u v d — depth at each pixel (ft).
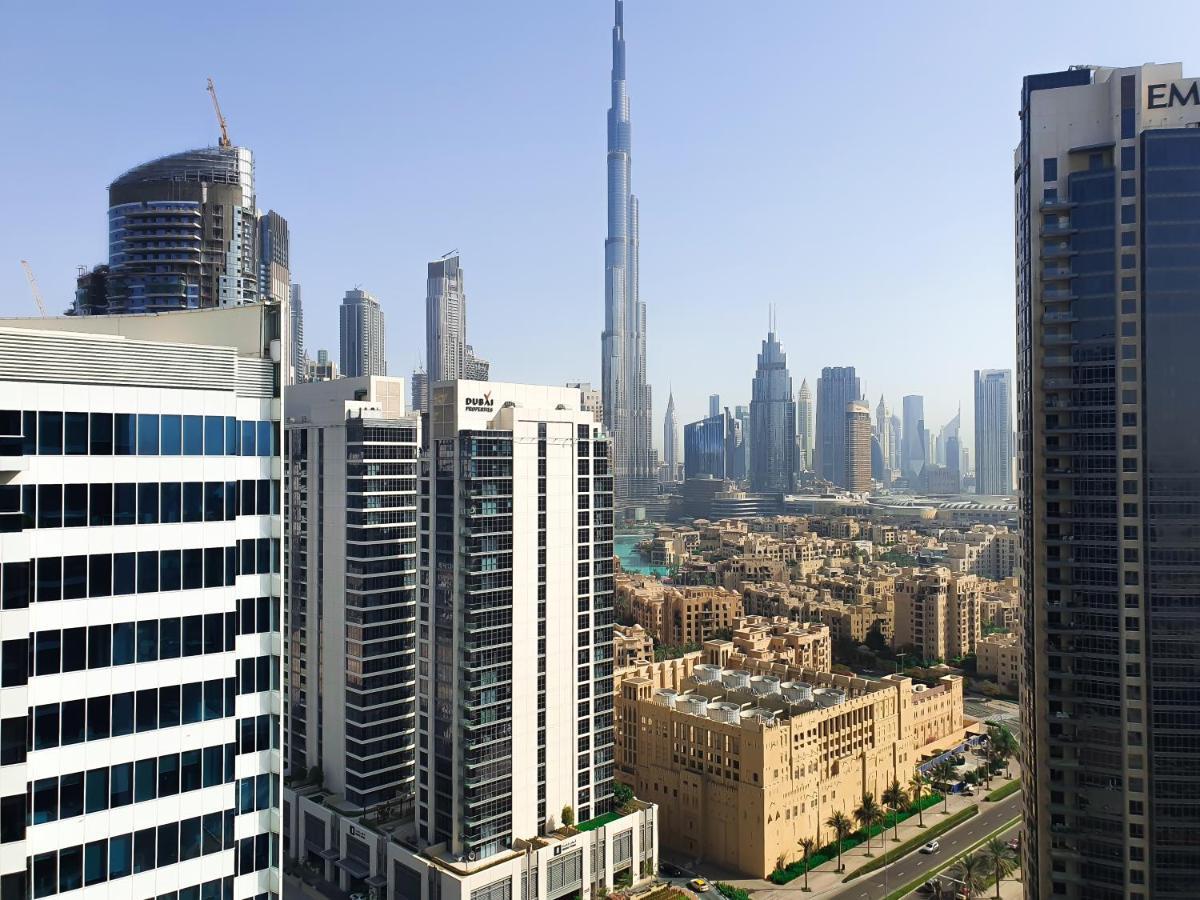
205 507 214.28
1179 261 386.11
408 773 545.85
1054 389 407.64
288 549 588.91
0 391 185.26
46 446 191.01
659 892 509.35
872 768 632.38
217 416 217.36
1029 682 418.72
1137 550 387.96
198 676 211.82
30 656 187.32
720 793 572.51
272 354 231.91
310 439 567.18
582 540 516.73
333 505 548.72
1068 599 401.70
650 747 624.59
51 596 190.80
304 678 576.61
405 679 545.03
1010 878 551.59
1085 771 391.24
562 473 506.07
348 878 505.66
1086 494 398.62
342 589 541.34
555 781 499.51
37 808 188.24
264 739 226.79
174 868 207.31
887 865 565.12
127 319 250.37
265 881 226.38
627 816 522.06
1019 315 441.27
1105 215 400.06
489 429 478.18
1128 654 386.11
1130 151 396.78
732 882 541.34
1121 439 392.88
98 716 196.75
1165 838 375.66
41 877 188.24
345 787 539.70
